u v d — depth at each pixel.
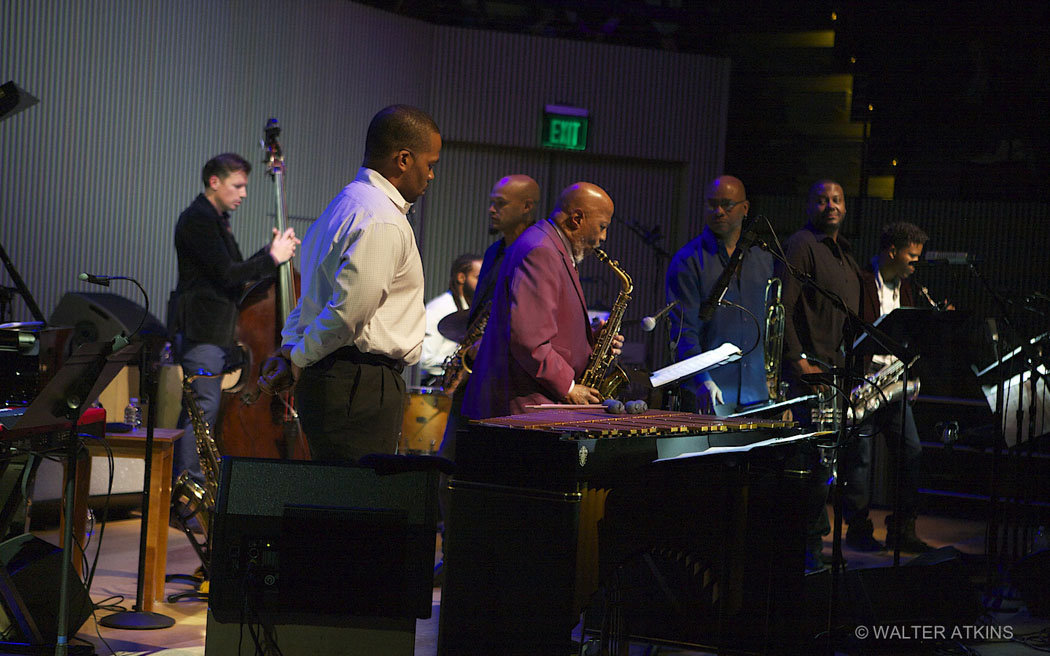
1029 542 6.34
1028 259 8.03
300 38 7.62
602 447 3.02
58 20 6.32
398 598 3.00
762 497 3.41
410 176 3.50
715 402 4.99
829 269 5.44
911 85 8.47
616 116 8.79
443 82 8.52
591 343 3.98
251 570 2.97
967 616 4.21
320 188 7.88
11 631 3.57
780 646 3.42
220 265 5.69
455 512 3.03
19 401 3.59
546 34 8.79
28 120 6.23
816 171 8.66
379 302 3.29
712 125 8.91
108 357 3.33
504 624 2.96
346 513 2.99
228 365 5.59
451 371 4.64
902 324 4.69
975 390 7.61
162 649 3.76
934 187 8.45
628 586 3.67
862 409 5.49
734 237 5.15
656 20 8.93
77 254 6.53
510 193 4.67
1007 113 8.27
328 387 3.35
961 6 8.30
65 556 3.30
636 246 8.95
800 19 8.67
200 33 7.05
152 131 6.86
